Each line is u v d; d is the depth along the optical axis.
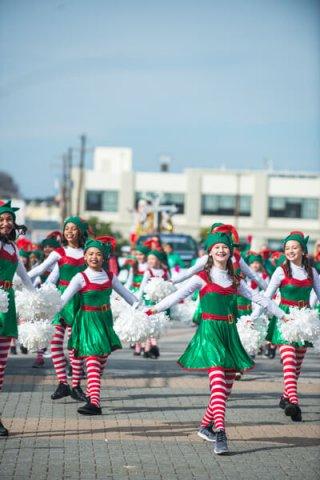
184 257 37.81
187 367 10.43
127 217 98.12
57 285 13.90
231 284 10.69
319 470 9.39
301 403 13.34
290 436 11.02
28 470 9.16
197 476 9.10
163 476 9.07
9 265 11.14
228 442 10.65
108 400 13.23
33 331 11.71
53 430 11.04
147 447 10.29
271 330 12.38
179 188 97.56
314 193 97.00
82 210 98.88
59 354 13.08
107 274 12.18
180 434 10.98
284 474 9.23
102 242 12.74
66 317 12.89
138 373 16.22
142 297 17.69
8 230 11.20
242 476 9.12
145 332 11.04
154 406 12.78
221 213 97.25
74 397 13.02
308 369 17.58
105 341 11.98
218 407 10.12
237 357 10.48
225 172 97.31
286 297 12.49
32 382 14.73
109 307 12.23
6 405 12.59
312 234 97.12
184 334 25.25
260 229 97.19
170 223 51.38
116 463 9.54
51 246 17.75
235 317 10.73
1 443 10.32
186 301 14.10
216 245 10.68
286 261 12.57
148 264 18.20
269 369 17.47
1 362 11.03
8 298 10.93
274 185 97.25
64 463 9.48
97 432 10.98
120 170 108.62
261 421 11.91
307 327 11.54
